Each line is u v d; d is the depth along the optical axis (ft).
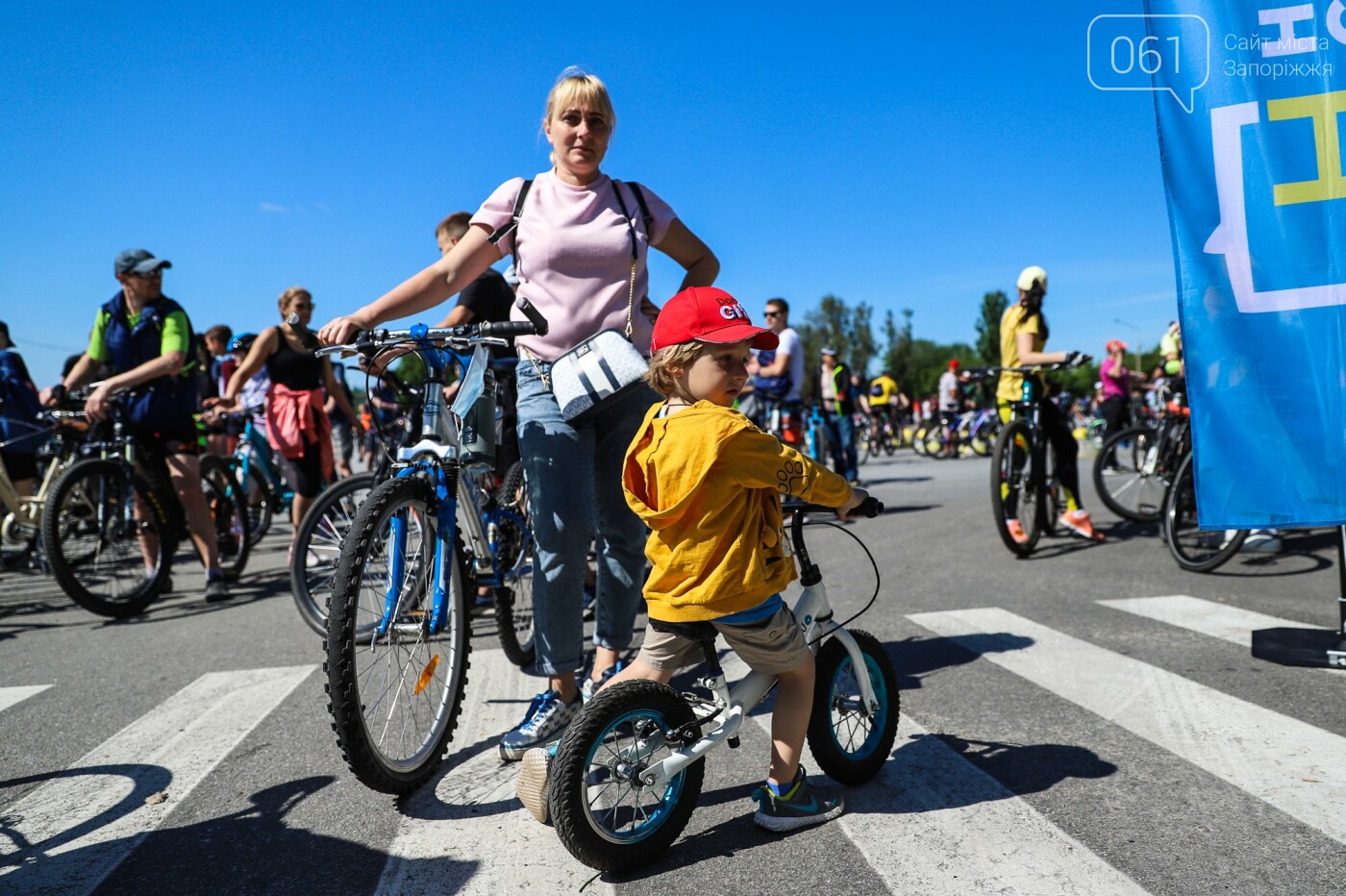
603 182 10.44
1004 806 8.13
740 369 7.64
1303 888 6.60
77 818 8.58
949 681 11.71
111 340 18.80
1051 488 22.00
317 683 12.67
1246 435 12.06
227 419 26.91
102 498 17.89
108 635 16.76
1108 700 10.72
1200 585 16.80
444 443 9.97
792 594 9.69
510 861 7.49
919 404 82.23
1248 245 11.94
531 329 9.19
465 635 9.86
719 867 7.34
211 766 9.74
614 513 10.33
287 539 30.32
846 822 7.99
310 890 7.13
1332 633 12.33
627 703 7.21
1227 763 8.80
